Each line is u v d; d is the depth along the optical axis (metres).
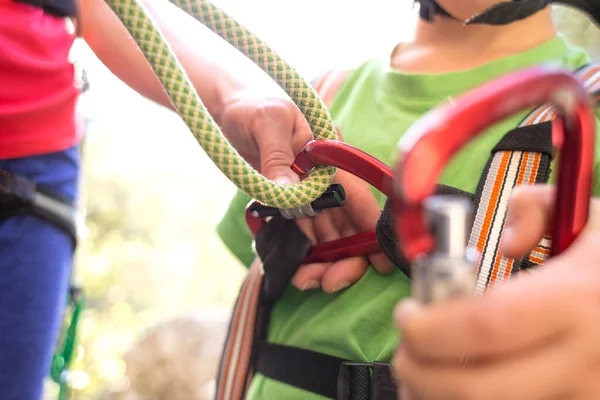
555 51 0.88
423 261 0.30
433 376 0.29
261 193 0.68
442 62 0.92
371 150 0.90
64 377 1.14
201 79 0.97
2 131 0.91
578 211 0.37
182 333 3.87
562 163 0.37
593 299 0.29
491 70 0.87
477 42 0.90
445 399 0.29
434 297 0.30
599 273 0.30
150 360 3.81
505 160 0.70
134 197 11.95
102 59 1.07
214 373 3.80
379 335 0.82
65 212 0.99
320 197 0.78
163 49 0.65
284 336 0.90
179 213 12.62
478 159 0.79
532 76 0.29
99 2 1.05
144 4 1.04
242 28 0.71
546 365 0.28
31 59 0.91
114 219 10.11
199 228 12.73
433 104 0.89
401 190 0.27
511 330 0.28
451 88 0.88
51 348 0.97
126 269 10.23
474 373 0.29
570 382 0.29
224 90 0.95
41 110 0.93
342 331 0.82
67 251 1.00
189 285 12.05
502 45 0.88
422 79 0.90
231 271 12.63
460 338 0.28
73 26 1.03
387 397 0.76
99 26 1.04
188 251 12.45
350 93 1.01
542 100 0.31
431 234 0.30
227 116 0.89
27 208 0.93
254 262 0.99
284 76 0.72
